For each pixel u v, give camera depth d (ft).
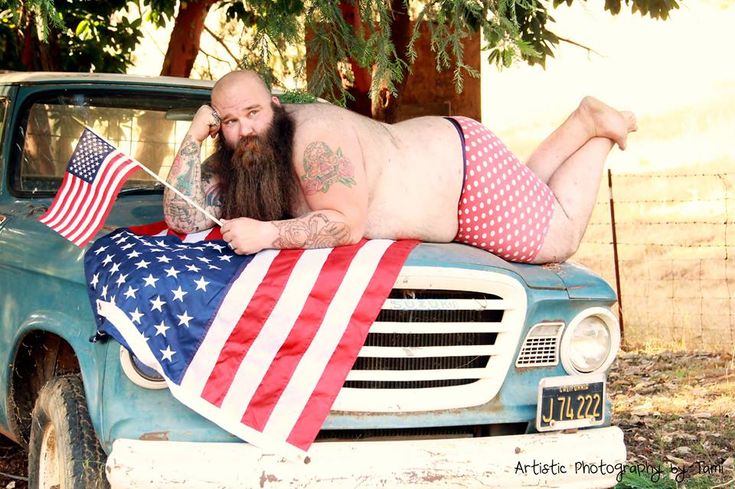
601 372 13.42
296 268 12.13
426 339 12.60
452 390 12.70
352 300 12.06
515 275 12.91
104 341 11.92
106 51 29.89
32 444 13.44
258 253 12.40
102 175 12.90
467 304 12.59
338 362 11.92
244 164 12.74
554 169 14.74
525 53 16.53
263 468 11.40
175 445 11.31
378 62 17.37
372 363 12.41
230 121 12.78
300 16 19.07
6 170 16.12
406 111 32.19
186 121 17.51
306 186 12.75
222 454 11.37
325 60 18.19
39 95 16.75
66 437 12.29
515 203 13.66
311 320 11.94
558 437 12.72
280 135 12.78
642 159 54.29
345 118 13.10
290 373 11.78
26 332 13.75
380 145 13.25
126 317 11.52
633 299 39.93
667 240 46.55
